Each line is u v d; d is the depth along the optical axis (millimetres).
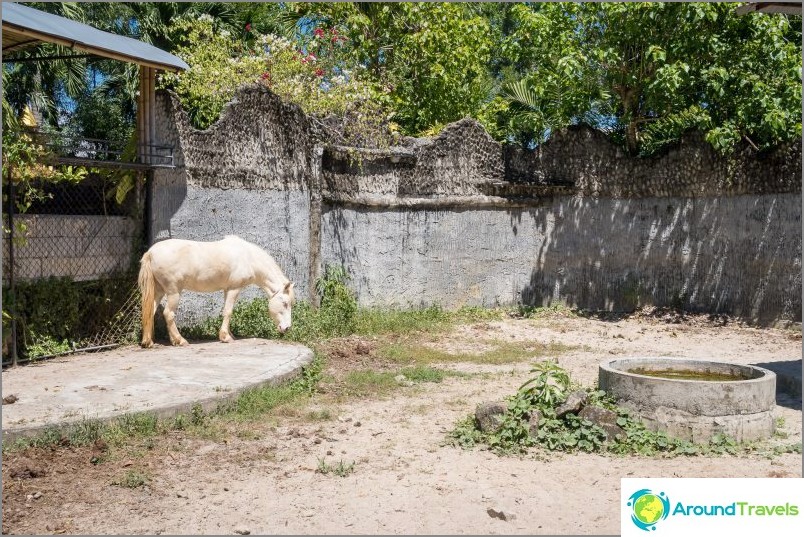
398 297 15219
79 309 9977
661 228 16672
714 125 15828
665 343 13320
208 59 14719
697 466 6176
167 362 9000
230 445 6594
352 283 14422
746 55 15375
